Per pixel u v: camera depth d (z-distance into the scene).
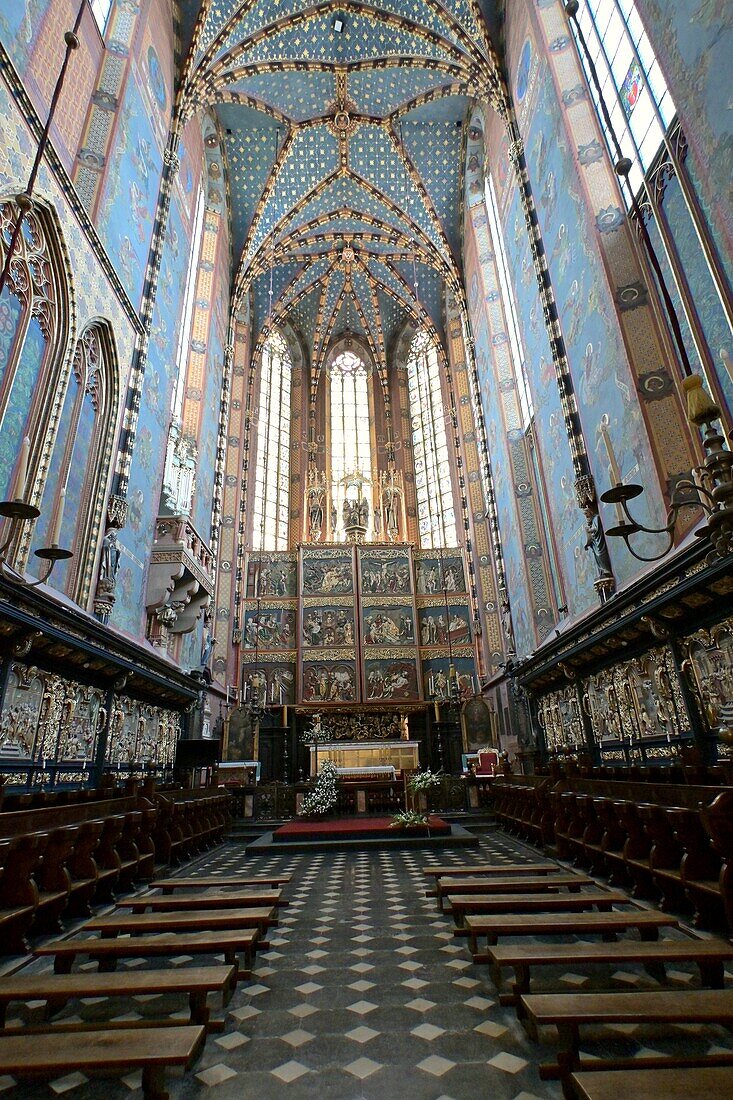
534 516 18.22
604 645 11.15
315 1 19.28
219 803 13.36
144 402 13.98
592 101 12.64
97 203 11.37
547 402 15.59
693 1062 2.90
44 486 9.24
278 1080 3.15
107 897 6.84
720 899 4.84
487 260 22.22
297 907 6.91
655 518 9.70
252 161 24.09
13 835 5.28
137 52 13.53
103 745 11.07
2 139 7.95
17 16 8.78
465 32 18.62
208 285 21.12
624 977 4.32
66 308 9.75
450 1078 3.12
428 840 11.27
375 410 34.50
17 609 7.46
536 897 5.08
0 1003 3.61
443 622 25.53
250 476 28.44
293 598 25.95
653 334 10.38
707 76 7.81
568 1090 2.89
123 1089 3.14
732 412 8.24
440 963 4.83
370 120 23.70
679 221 9.54
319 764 20.84
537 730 16.97
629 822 6.34
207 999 4.21
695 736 8.73
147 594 13.86
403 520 31.02
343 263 31.00
